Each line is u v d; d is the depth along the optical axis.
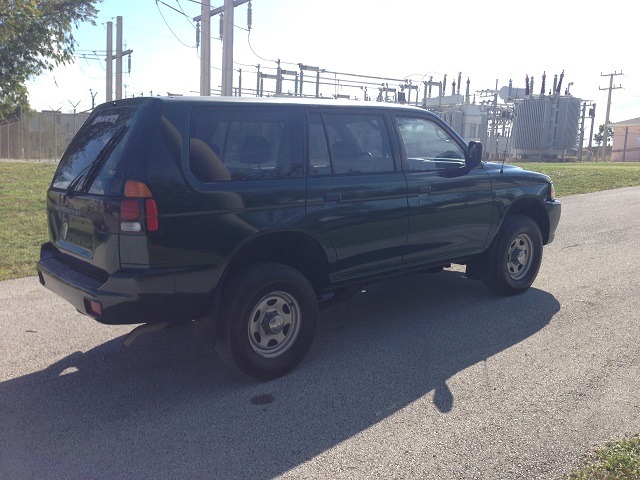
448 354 4.96
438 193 5.52
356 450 3.52
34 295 6.78
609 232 10.15
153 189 3.92
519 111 44.78
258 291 4.35
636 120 61.06
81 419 3.98
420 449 3.51
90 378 4.63
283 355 4.57
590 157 48.50
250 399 4.23
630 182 19.36
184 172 4.07
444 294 6.69
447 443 3.57
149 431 3.80
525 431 3.68
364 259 5.06
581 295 6.50
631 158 57.19
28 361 4.95
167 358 5.02
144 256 3.91
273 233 4.48
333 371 4.68
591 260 8.12
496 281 6.32
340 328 5.69
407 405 4.07
